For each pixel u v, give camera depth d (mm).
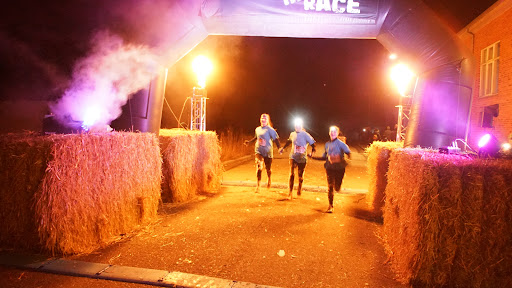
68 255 4062
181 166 6977
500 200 3182
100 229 4484
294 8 5676
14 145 3979
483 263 3238
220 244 4609
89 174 4297
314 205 7027
